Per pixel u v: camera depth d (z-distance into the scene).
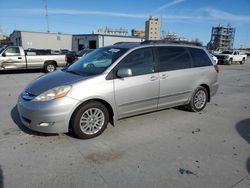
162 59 5.11
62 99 3.87
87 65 4.78
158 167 3.36
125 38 44.81
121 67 4.45
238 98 8.12
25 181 2.99
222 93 9.04
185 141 4.25
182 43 5.74
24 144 3.99
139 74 4.68
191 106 5.86
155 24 89.50
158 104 5.08
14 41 49.62
